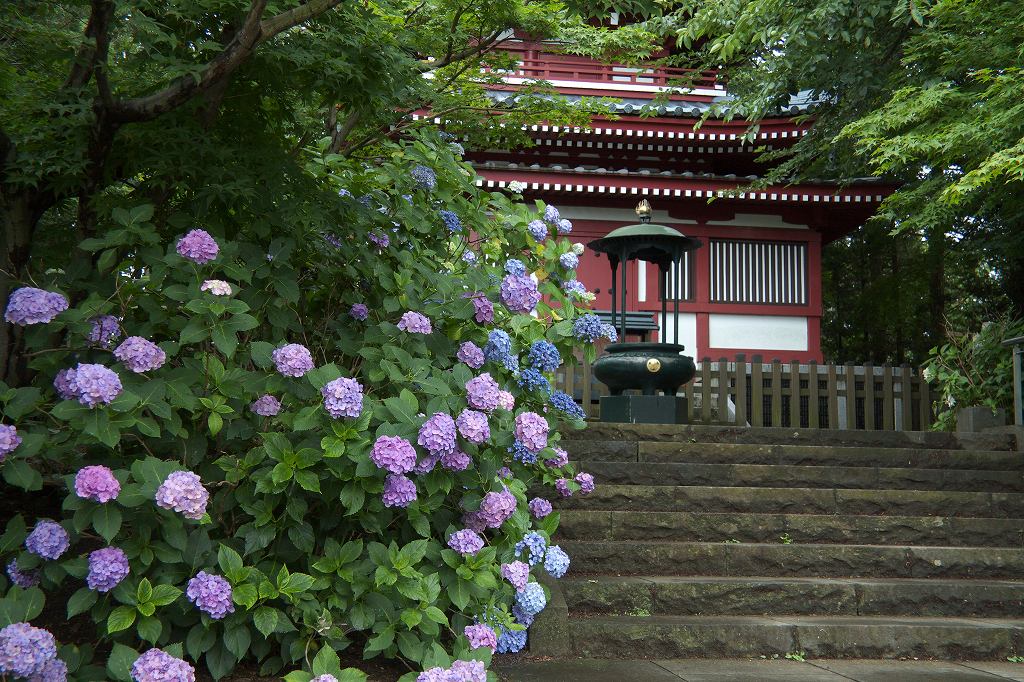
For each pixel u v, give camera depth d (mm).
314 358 4293
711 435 7621
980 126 8305
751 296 15969
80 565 2975
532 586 3707
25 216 3848
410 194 4648
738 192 14469
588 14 4609
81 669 2959
